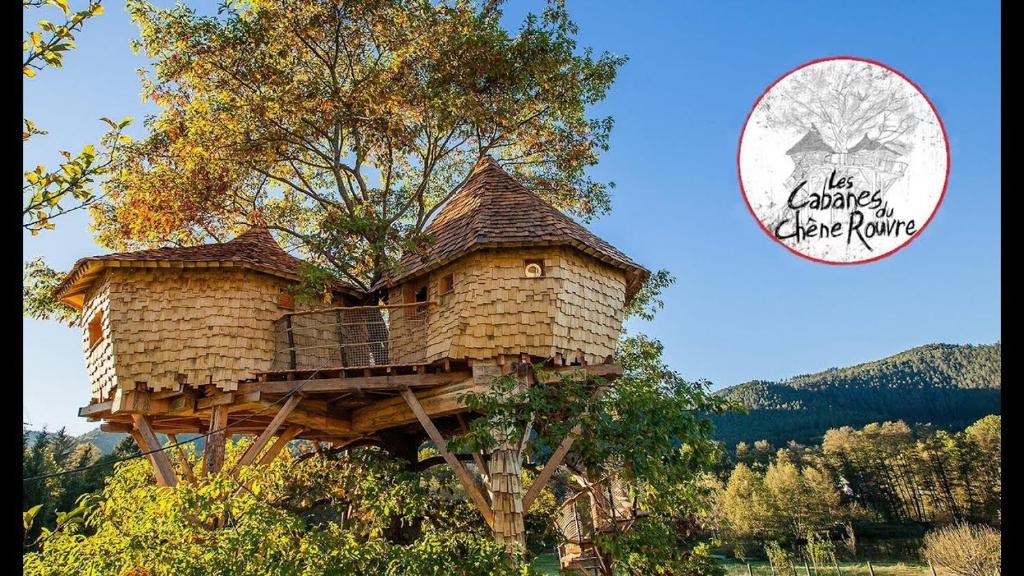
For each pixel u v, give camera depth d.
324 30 19.53
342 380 13.43
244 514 8.87
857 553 53.31
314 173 23.78
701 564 13.02
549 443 11.29
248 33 18.09
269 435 13.12
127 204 19.70
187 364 13.69
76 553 8.16
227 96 19.41
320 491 18.27
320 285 14.84
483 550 9.20
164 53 18.84
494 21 20.81
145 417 13.76
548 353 13.27
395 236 16.16
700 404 11.25
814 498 59.91
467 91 19.75
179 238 21.06
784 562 46.31
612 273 15.17
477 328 13.48
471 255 14.00
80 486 31.52
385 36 19.88
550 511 18.89
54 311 20.34
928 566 45.31
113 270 13.92
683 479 11.88
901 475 68.19
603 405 11.29
